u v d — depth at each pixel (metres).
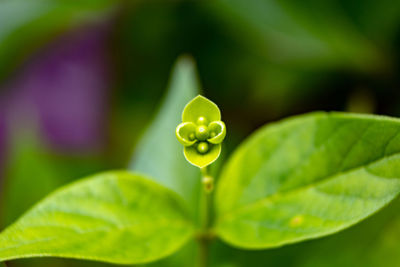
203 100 0.16
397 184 0.16
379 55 0.25
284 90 0.27
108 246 0.18
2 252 0.17
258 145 0.18
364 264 0.20
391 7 0.25
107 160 0.24
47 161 0.22
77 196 0.18
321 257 0.20
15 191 0.22
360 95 0.26
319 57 0.26
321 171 0.17
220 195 0.19
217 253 0.20
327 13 0.26
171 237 0.18
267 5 0.26
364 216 0.17
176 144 0.20
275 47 0.26
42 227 0.17
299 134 0.18
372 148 0.17
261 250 0.20
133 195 0.18
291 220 0.18
